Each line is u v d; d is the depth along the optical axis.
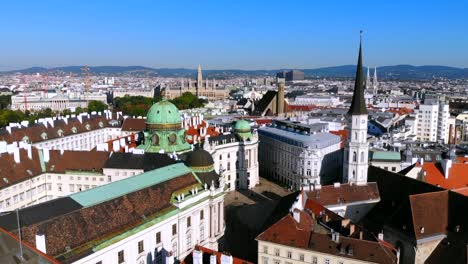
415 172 148.50
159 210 105.38
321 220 111.31
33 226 83.38
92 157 156.00
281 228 102.25
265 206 172.62
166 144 173.12
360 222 131.12
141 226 97.88
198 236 118.38
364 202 132.12
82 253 84.56
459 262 94.94
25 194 142.12
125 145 180.12
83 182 152.12
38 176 148.25
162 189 111.75
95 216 93.19
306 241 97.62
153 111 175.12
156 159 150.25
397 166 178.62
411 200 112.06
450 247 100.81
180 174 122.06
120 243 92.31
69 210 91.81
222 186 128.38
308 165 191.25
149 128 175.50
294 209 107.12
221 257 82.56
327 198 128.75
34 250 61.22
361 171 148.12
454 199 113.38
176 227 109.62
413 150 193.00
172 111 176.25
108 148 177.75
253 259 121.06
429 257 103.69
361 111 146.25
